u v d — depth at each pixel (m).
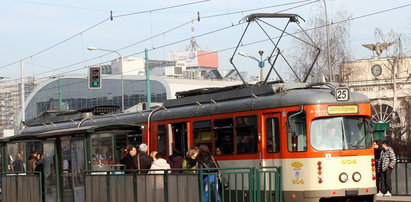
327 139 18.11
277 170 17.58
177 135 22.50
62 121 30.86
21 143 24.61
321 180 17.86
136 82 100.44
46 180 21.42
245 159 19.30
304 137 18.05
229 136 19.97
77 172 19.94
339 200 18.86
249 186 16.83
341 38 53.41
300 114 18.12
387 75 75.19
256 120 19.00
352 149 18.28
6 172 23.88
